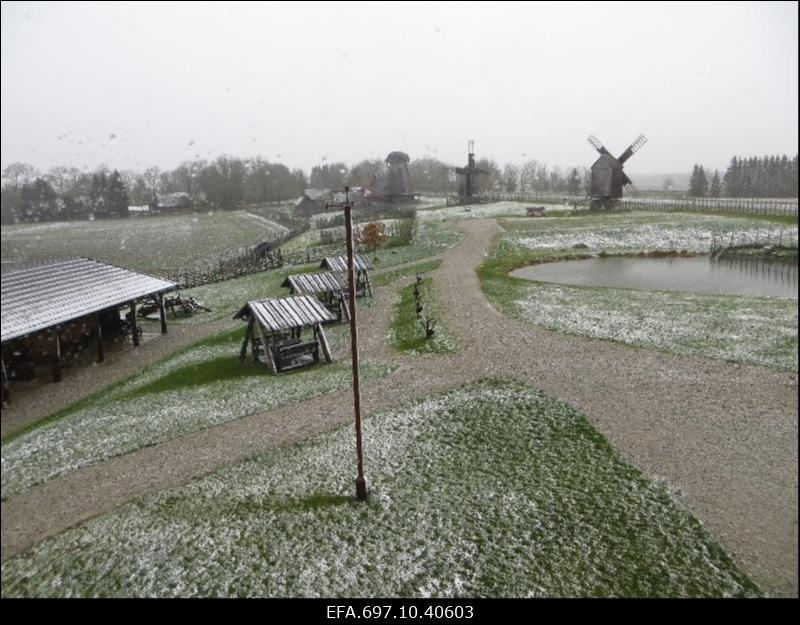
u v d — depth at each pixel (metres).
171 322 37.12
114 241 74.62
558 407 20.23
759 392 20.44
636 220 65.50
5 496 16.88
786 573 12.16
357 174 106.94
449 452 17.84
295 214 96.50
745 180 123.44
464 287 39.03
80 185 104.00
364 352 27.94
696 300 33.69
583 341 26.97
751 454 16.58
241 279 49.03
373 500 15.54
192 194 120.88
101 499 16.39
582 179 141.25
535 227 63.62
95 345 32.47
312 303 27.50
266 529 14.57
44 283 29.05
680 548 13.07
